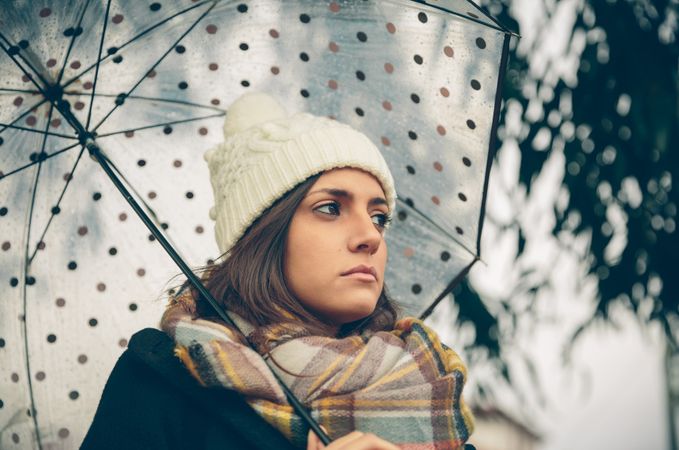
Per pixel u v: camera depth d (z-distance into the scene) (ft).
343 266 6.92
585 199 17.76
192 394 6.41
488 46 7.72
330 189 7.04
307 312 7.02
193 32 8.04
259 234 7.08
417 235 8.21
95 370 7.63
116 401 6.57
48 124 7.71
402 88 8.02
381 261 7.12
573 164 17.69
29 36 7.54
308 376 6.68
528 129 17.46
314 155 7.07
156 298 7.85
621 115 17.62
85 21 7.66
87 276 7.77
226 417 6.33
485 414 18.21
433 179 8.06
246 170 7.30
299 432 6.37
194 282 6.89
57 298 7.67
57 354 7.59
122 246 7.89
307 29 8.15
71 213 7.80
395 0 7.91
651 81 17.54
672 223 18.10
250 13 8.11
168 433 6.42
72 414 7.52
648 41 17.62
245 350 6.43
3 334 7.52
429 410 6.73
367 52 8.08
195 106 8.20
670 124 17.54
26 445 7.43
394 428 6.59
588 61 17.54
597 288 18.28
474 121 7.81
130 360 6.78
